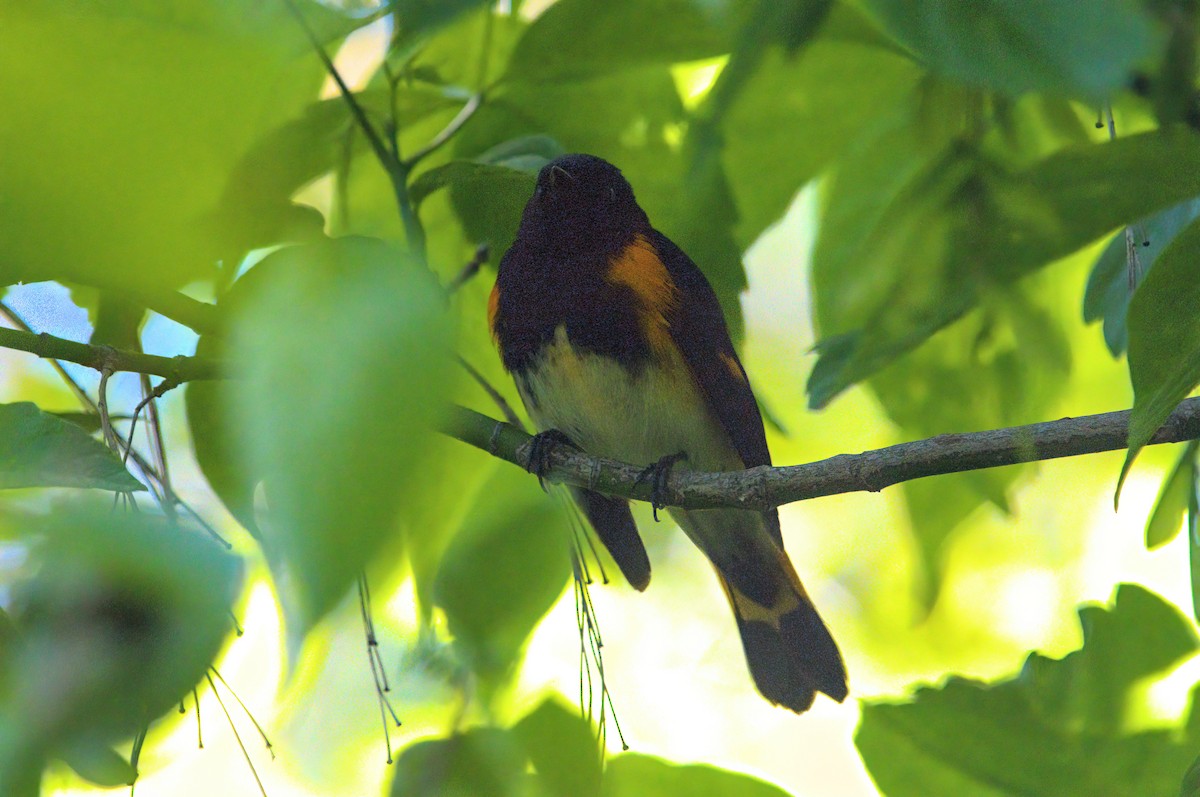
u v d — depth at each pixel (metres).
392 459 1.20
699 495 6.01
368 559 1.17
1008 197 5.35
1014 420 6.56
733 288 5.66
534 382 7.56
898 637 8.53
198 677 1.57
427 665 5.09
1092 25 3.10
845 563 9.00
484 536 4.99
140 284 1.19
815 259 6.64
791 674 7.85
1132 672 5.46
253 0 1.20
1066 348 6.55
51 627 1.50
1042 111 6.40
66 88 1.09
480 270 7.34
